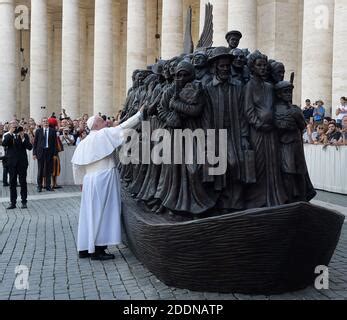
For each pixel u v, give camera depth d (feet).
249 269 18.70
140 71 35.58
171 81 25.05
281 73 22.56
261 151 20.81
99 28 111.65
